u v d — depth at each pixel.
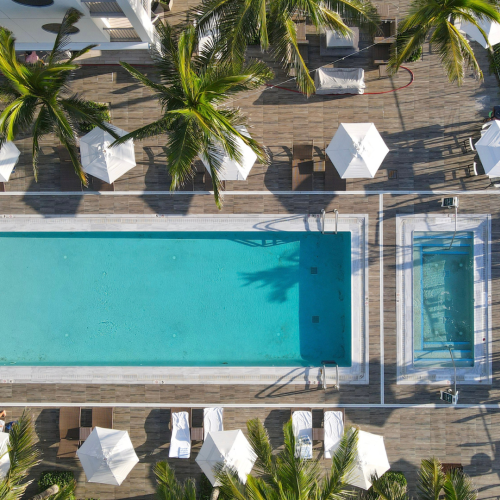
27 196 15.61
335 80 14.91
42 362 16.14
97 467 14.23
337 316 16.38
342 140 14.38
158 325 16.31
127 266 16.27
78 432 15.40
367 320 15.73
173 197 15.66
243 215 15.71
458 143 15.70
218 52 12.23
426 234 15.95
